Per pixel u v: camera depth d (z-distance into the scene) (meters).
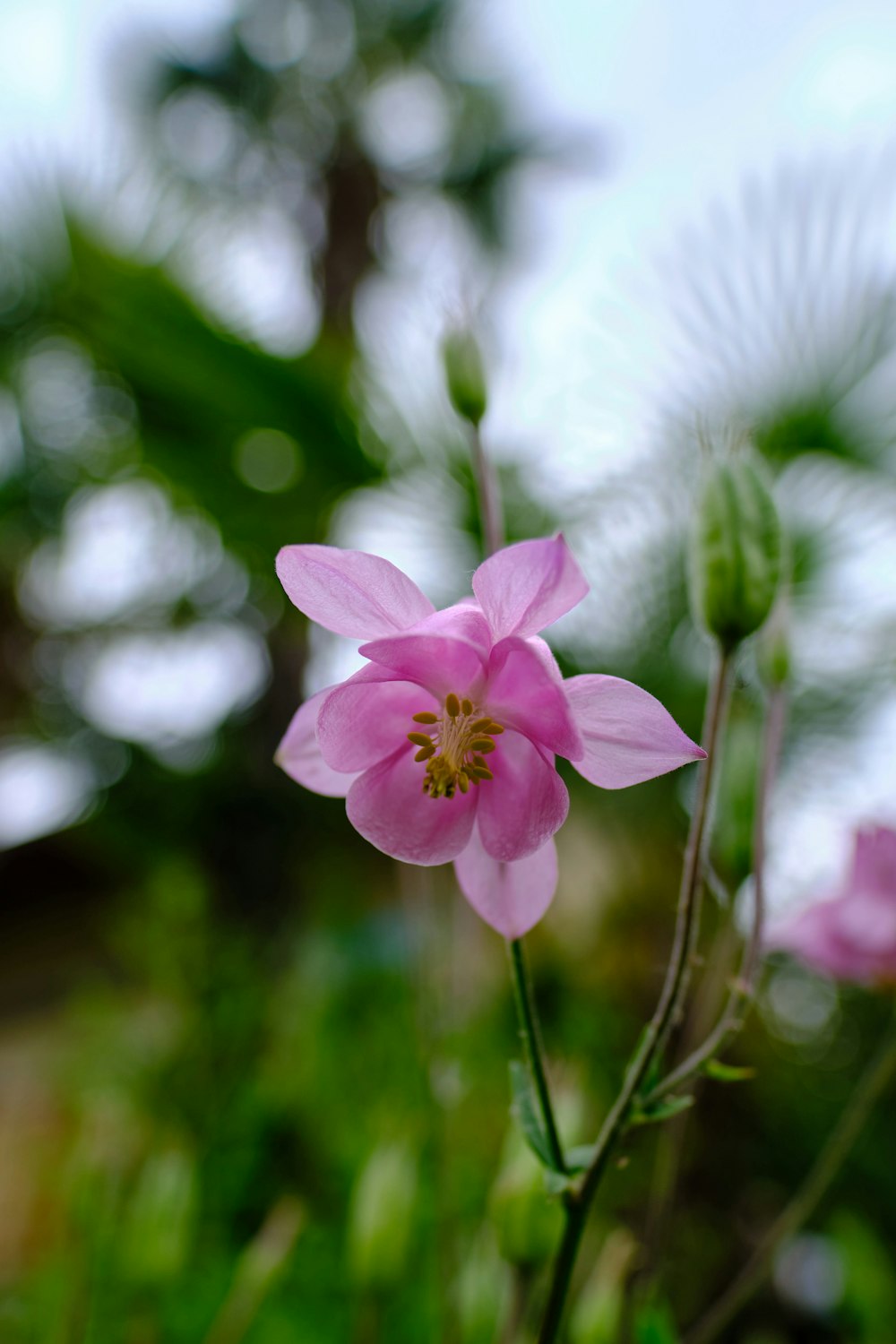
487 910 0.23
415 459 0.56
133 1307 0.32
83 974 1.04
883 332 0.46
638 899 0.63
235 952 0.66
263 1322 0.39
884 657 0.50
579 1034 0.57
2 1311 0.43
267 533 0.62
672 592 0.51
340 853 0.96
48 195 0.64
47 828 1.13
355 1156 0.45
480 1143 0.49
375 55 1.46
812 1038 0.60
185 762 1.05
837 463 0.49
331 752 0.24
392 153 1.49
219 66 1.42
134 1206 0.33
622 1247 0.27
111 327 0.61
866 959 0.31
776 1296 0.47
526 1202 0.25
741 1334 0.45
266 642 0.99
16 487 0.99
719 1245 0.50
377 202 1.44
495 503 0.28
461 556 0.55
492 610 0.23
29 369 0.81
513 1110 0.23
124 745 1.07
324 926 0.75
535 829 0.23
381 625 0.23
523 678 0.23
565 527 0.53
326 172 1.41
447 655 0.24
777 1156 0.56
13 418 0.89
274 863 0.98
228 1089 0.56
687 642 0.52
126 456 0.79
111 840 1.02
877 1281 0.37
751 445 0.25
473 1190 0.43
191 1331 0.39
